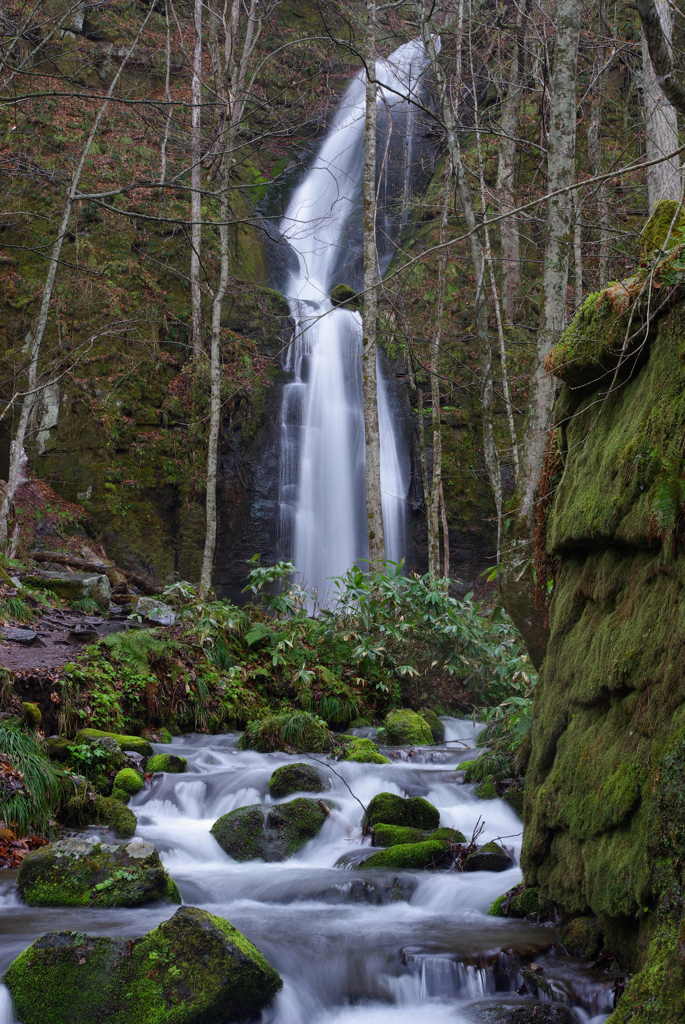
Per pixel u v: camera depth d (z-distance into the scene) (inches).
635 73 448.1
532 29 560.1
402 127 1035.3
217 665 402.0
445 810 254.8
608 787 138.0
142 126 810.2
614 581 149.4
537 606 193.8
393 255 998.4
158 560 692.1
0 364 685.3
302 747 338.0
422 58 914.1
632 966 133.2
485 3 716.7
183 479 714.8
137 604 466.3
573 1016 130.9
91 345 682.2
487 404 568.7
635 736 134.7
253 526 741.3
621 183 566.6
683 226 142.4
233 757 318.0
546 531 186.5
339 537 753.6
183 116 852.6
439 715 440.8
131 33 848.3
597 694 147.8
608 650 145.6
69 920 167.0
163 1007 131.6
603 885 136.7
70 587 482.9
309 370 799.1
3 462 676.7
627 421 147.9
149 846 188.1
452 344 796.0
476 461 790.5
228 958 136.3
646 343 145.6
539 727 173.2
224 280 660.7
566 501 166.9
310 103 911.0
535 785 171.3
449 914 179.9
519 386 789.9
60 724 301.1
